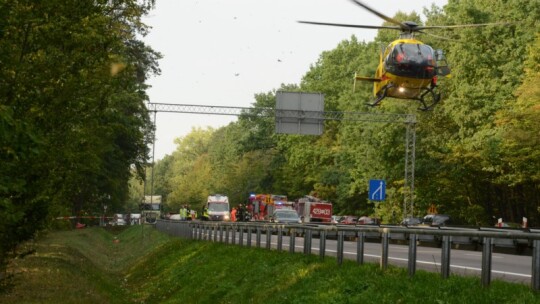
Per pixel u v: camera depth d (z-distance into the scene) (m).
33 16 13.26
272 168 124.44
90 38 15.45
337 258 16.83
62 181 18.14
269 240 24.44
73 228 67.88
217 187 156.62
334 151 98.50
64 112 16.36
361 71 89.94
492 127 56.31
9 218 12.19
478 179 62.72
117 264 44.69
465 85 57.81
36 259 26.92
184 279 26.73
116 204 74.75
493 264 18.20
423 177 68.44
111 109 24.02
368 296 12.42
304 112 52.19
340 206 93.44
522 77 53.88
